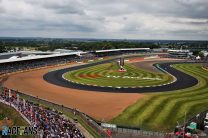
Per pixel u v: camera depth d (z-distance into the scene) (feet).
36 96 248.32
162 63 573.33
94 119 181.06
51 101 231.91
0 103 209.26
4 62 393.91
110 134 154.30
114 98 243.40
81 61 570.87
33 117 171.32
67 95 255.29
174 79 354.13
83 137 144.77
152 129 167.32
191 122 174.29
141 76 373.81
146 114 195.62
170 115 193.88
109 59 632.79
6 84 300.61
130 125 172.86
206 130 165.78
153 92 269.44
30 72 397.39
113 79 344.90
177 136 155.22
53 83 314.96
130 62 572.51
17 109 191.72
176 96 253.03
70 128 155.53
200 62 622.54
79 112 187.73
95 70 429.79
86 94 259.60
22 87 288.51
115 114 196.54
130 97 246.88
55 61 520.83
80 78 350.84
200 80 351.67
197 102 231.30
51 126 156.25
